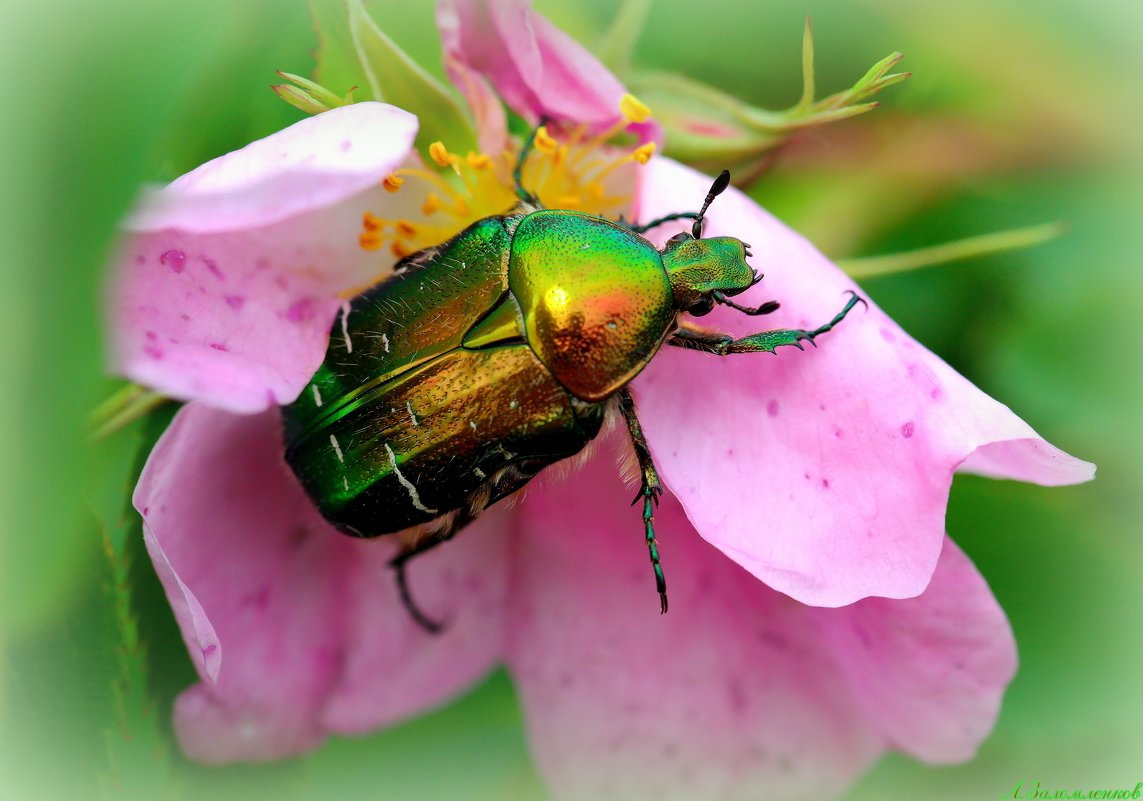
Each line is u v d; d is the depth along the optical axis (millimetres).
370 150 133
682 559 144
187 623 135
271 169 133
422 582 145
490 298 138
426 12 141
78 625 137
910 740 140
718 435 136
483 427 138
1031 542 147
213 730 140
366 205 141
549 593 146
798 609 142
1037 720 146
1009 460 136
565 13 146
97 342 136
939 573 136
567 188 143
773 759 143
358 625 144
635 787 145
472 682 146
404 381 138
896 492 133
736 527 135
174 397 136
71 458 137
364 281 141
